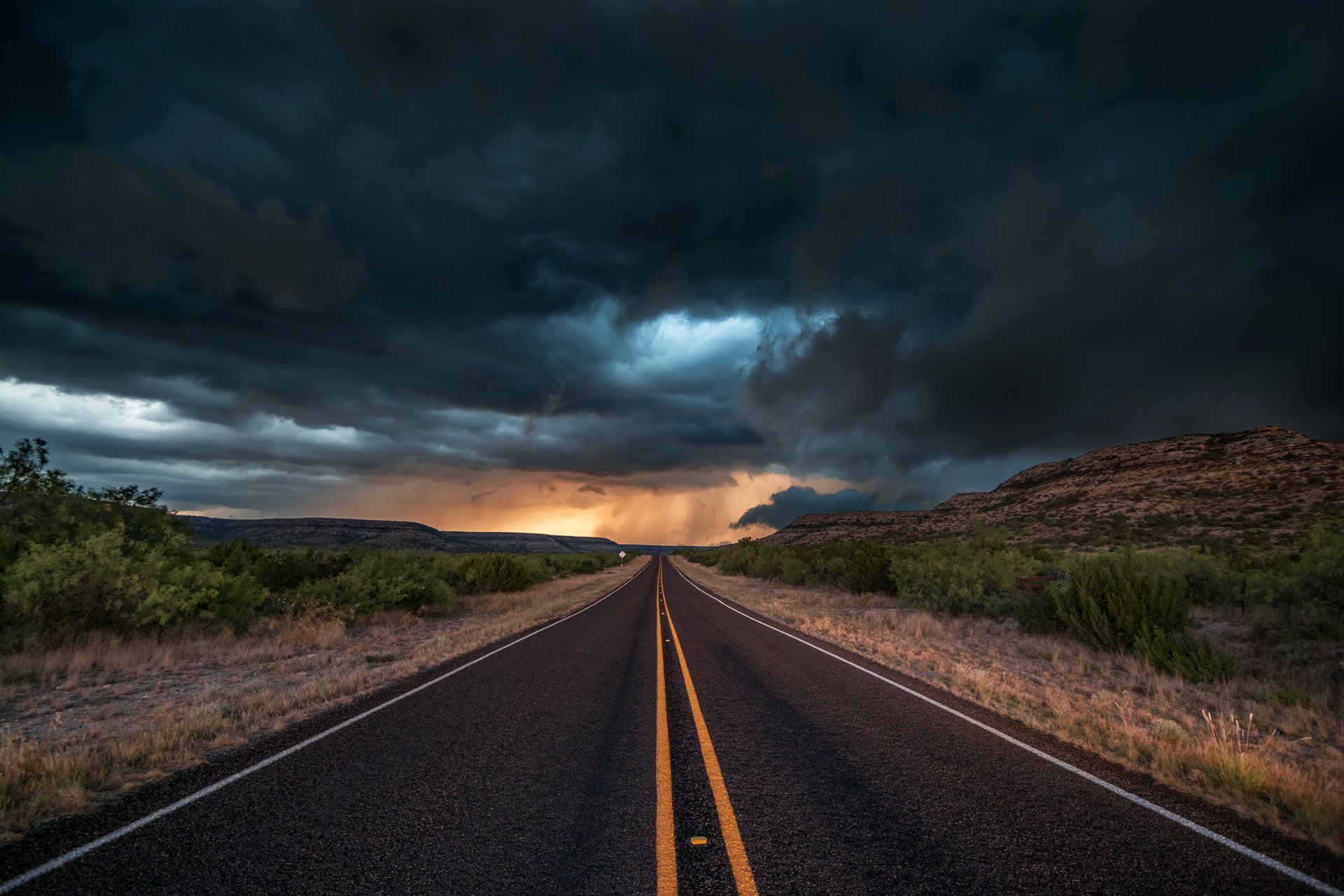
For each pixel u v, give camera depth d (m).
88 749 5.00
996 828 3.79
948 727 6.22
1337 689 7.84
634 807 4.09
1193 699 7.65
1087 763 5.09
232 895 2.93
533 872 3.19
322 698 7.26
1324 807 3.99
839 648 11.78
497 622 15.67
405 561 19.77
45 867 3.15
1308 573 10.68
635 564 91.19
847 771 4.84
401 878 3.10
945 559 19.25
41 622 9.94
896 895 2.97
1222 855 3.46
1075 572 12.59
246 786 4.40
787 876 3.16
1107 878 3.17
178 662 9.62
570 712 6.74
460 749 5.36
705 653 11.12
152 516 13.28
